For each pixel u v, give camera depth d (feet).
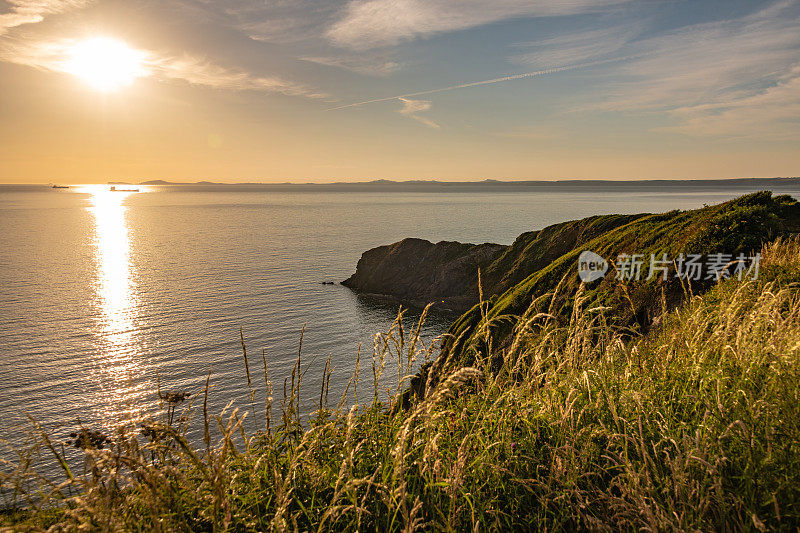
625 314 46.24
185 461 11.25
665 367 16.52
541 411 14.24
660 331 24.09
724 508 9.56
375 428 13.79
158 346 223.51
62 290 351.67
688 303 29.30
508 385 16.02
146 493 9.16
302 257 530.27
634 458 12.08
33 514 9.84
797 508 9.37
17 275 412.98
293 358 201.05
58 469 40.78
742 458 11.09
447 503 10.99
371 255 385.09
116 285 371.35
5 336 239.50
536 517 10.89
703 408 13.57
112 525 8.43
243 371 186.29
